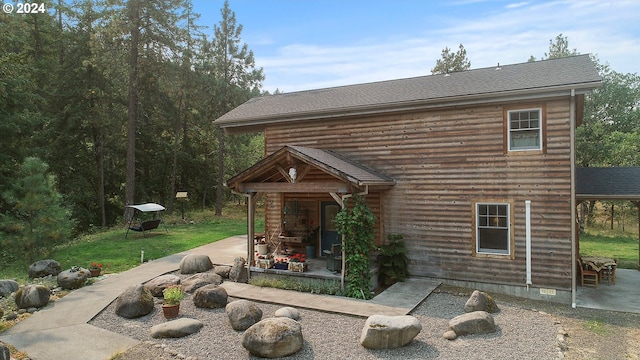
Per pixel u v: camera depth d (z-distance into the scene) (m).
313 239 13.67
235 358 6.57
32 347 7.12
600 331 7.89
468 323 7.50
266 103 15.73
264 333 6.60
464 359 6.39
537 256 10.27
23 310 9.04
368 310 8.74
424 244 11.63
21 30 20.84
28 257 13.57
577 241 12.03
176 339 7.40
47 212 13.75
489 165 10.80
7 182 18.08
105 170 28.67
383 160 12.29
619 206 28.44
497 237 10.88
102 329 7.99
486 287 10.84
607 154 24.94
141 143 30.14
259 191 11.67
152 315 8.80
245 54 30.33
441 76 14.04
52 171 24.83
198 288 10.05
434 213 11.51
